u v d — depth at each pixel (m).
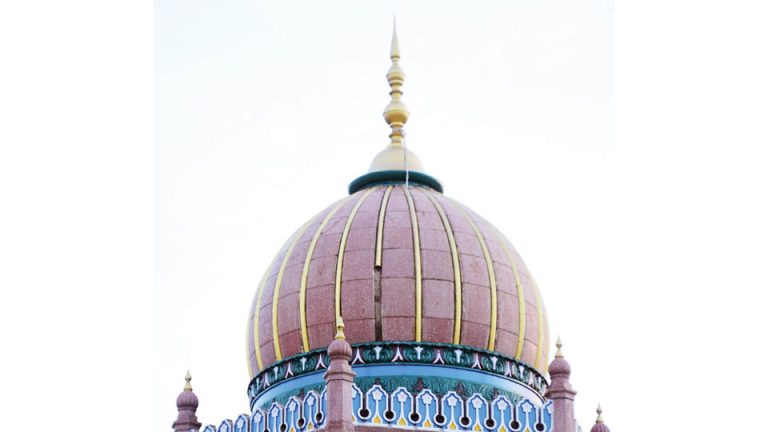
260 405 57.25
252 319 58.69
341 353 52.28
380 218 57.69
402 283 55.75
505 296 56.84
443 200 59.78
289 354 56.47
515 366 56.47
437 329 55.31
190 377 58.06
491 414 53.56
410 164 61.28
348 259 56.47
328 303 55.97
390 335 55.16
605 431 55.16
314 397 52.75
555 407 53.66
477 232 58.22
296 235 59.34
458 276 56.22
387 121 62.56
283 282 57.53
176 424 57.09
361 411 52.31
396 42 63.97
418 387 54.50
